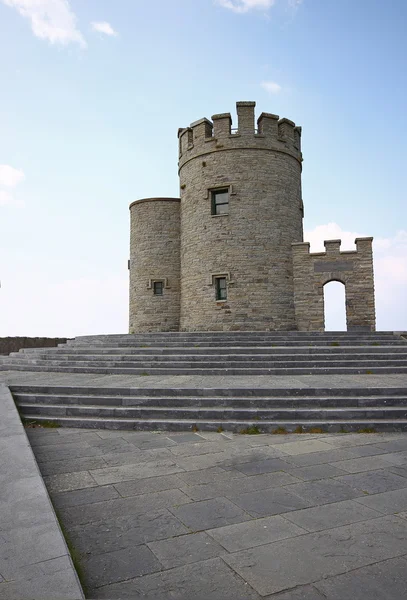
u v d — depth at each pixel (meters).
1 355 21.66
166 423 9.10
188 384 11.30
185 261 26.66
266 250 24.77
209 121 26.52
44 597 3.13
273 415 9.24
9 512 4.49
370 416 9.16
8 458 6.19
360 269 23.98
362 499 5.39
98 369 14.37
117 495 5.61
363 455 7.20
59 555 3.69
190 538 4.48
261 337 18.14
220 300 24.86
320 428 8.79
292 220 25.78
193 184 26.39
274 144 25.66
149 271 28.30
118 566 3.99
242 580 3.74
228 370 13.40
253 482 6.00
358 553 4.14
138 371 13.91
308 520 4.84
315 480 6.05
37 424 9.57
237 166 25.25
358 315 23.75
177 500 5.43
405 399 9.60
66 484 6.01
